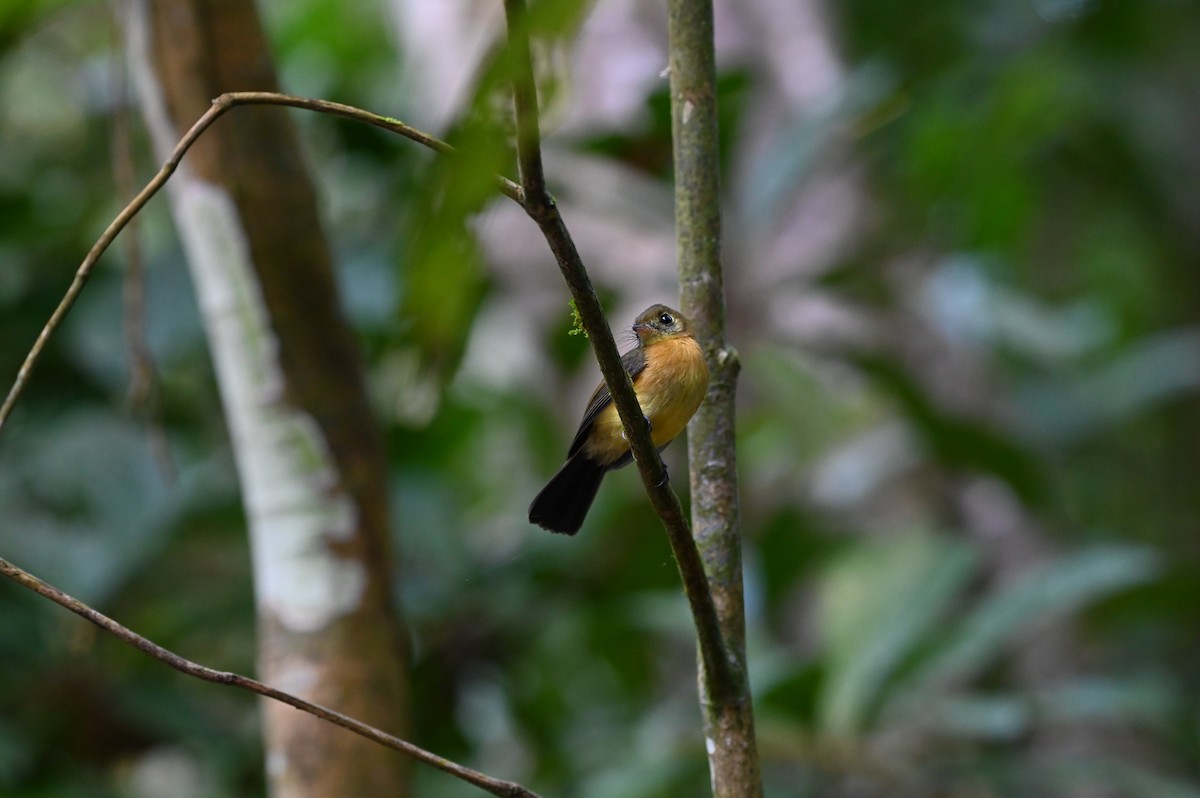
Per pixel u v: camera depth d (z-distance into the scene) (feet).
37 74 55.01
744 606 15.38
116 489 34.53
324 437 23.47
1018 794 30.14
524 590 35.96
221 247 23.40
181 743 35.40
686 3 16.14
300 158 23.77
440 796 34.47
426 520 36.37
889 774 30.55
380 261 35.45
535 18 14.05
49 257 38.60
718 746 14.57
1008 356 46.70
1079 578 30.94
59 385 36.86
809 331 42.47
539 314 44.45
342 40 56.44
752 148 45.57
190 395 38.73
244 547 39.78
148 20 23.24
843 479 43.21
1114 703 31.24
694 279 15.89
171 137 23.63
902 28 44.62
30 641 32.94
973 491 44.14
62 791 31.27
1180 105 53.98
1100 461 58.95
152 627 36.99
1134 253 60.90
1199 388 54.13
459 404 38.14
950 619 38.14
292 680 22.65
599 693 44.04
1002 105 45.44
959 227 50.03
